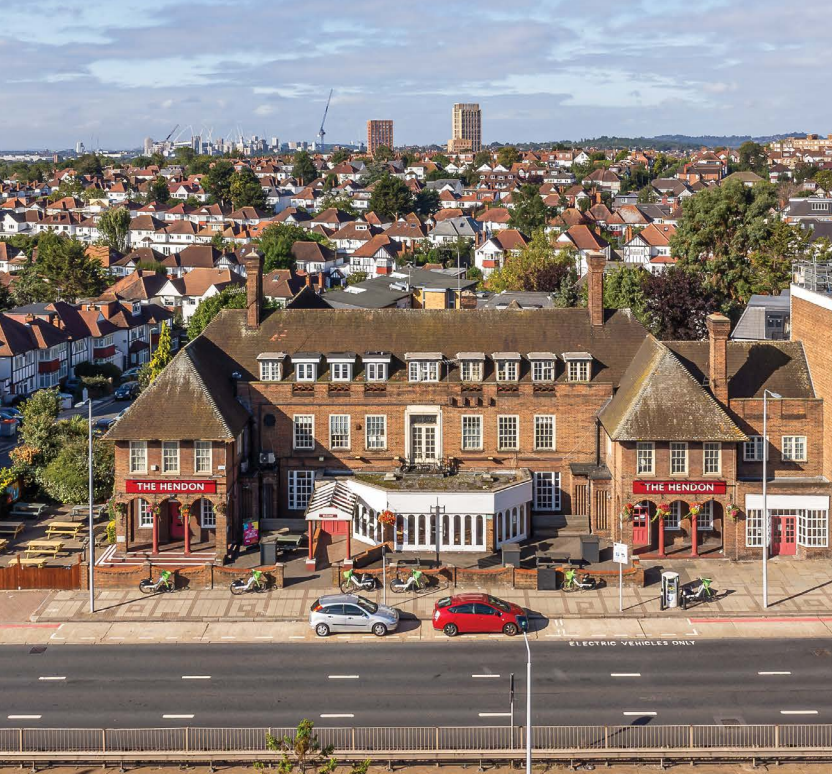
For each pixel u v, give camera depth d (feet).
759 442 226.58
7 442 344.08
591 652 177.88
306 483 239.71
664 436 214.48
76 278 578.25
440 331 246.68
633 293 391.45
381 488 221.05
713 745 145.18
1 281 572.10
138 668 172.14
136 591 205.05
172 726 151.02
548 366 238.48
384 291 463.83
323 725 151.12
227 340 246.68
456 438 238.07
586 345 244.22
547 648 179.83
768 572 211.82
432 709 156.66
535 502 238.89
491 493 218.18
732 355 238.27
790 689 162.91
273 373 239.50
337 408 237.86
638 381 225.56
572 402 236.63
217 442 216.95
